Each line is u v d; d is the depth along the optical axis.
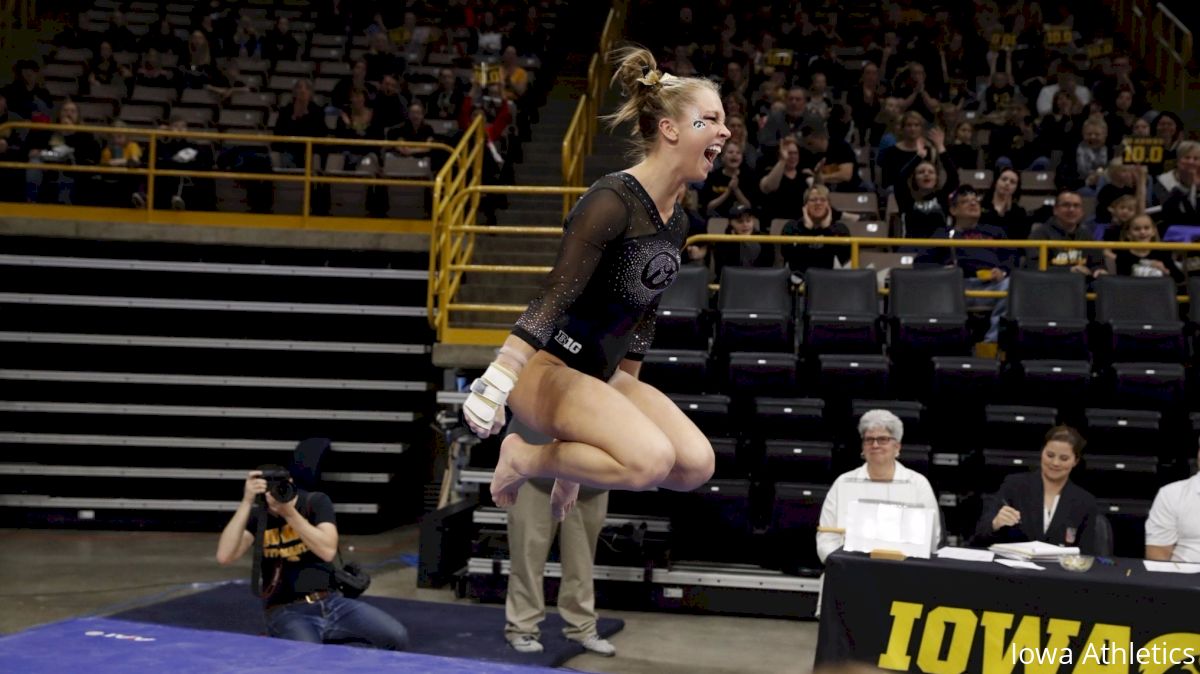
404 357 11.23
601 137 14.92
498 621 7.66
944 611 5.32
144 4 18.94
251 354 11.15
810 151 12.12
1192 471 7.66
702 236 8.99
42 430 11.02
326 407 11.12
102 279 11.30
